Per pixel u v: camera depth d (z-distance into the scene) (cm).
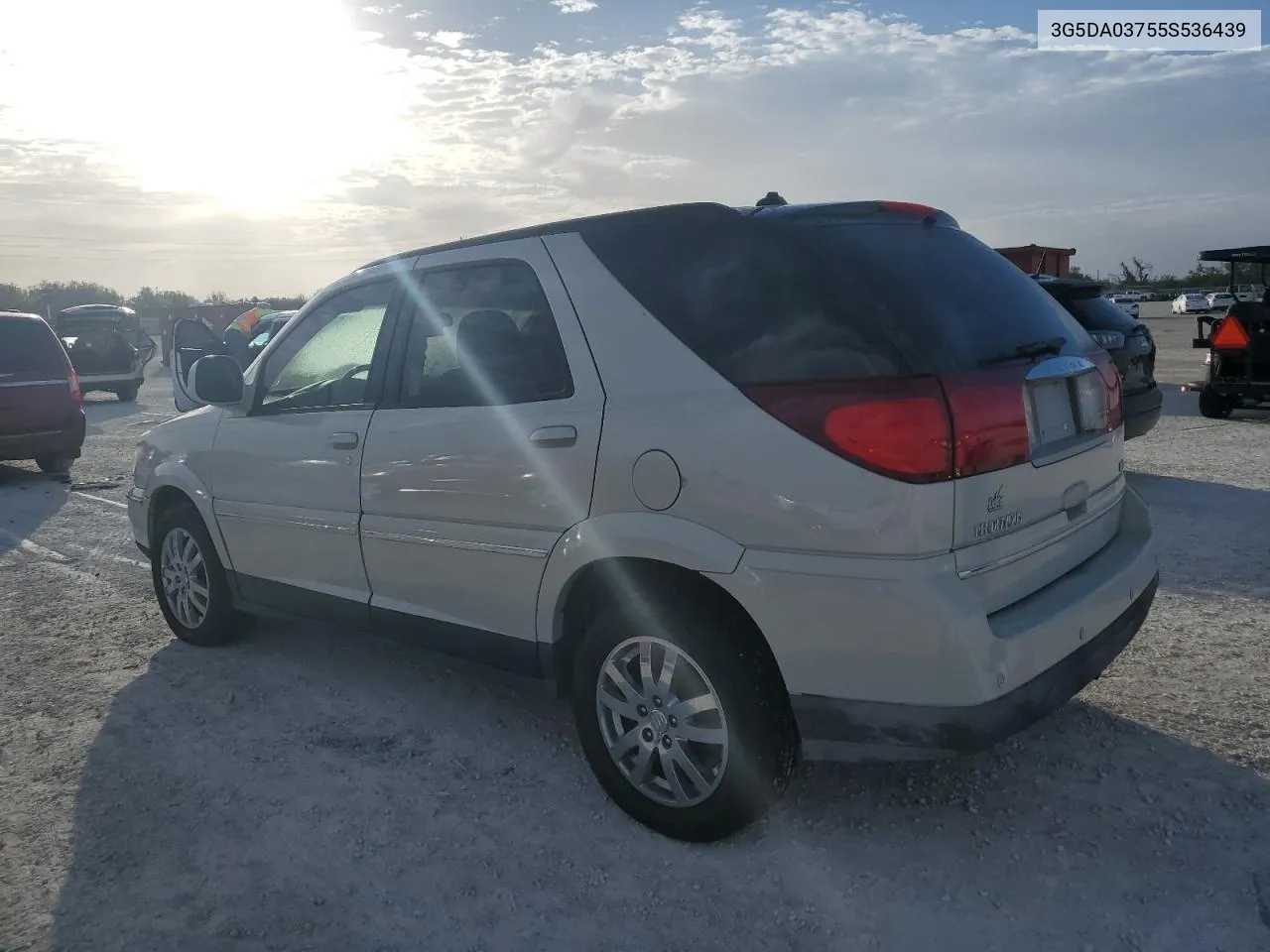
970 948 267
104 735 420
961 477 279
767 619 294
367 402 416
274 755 396
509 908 294
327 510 431
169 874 316
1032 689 290
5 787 375
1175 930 270
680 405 312
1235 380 1245
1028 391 308
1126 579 337
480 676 442
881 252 314
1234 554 614
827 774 361
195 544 515
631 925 284
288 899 301
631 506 321
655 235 335
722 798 309
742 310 309
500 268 373
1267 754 360
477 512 367
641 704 327
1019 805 335
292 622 568
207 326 1093
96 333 2145
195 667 497
